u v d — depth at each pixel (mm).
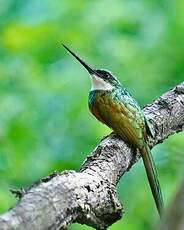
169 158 10320
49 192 4238
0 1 13633
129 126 7430
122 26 13195
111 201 5031
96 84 8562
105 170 5539
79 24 13172
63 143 11930
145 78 12453
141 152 7070
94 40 13062
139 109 7680
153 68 12492
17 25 12594
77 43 12938
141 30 13086
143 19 13133
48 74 12734
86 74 12516
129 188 10859
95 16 13227
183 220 2863
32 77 12461
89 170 5363
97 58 12859
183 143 10641
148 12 13188
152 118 7598
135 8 13289
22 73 12508
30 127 11656
